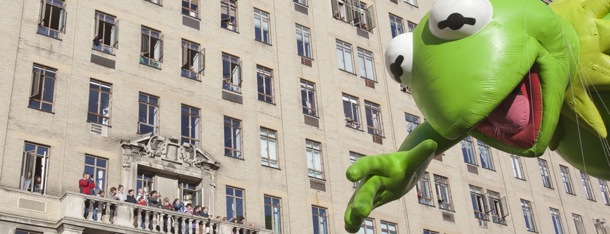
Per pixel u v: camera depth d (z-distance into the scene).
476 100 8.41
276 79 33.41
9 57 26.12
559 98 9.16
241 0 34.22
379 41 38.84
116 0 29.98
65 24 28.11
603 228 43.16
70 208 23.66
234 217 28.75
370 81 37.06
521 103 8.94
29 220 23.50
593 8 10.02
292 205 30.67
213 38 32.19
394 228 33.84
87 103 27.16
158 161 27.47
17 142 24.97
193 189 28.45
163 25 30.88
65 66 27.34
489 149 40.59
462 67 8.59
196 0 32.66
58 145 25.75
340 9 38.38
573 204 42.72
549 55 9.16
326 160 32.97
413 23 40.97
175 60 30.48
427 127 10.74
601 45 9.79
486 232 37.34
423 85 8.95
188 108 29.86
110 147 26.80
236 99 31.48
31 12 27.48
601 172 10.70
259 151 30.97
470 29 8.71
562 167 43.75
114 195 24.80
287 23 35.38
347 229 9.65
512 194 39.88
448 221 35.94
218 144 29.84
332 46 36.59
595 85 9.80
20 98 25.72
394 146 36.03
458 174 37.97
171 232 24.83
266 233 27.61
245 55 32.88
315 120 33.69
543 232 39.94
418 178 10.24
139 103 28.53
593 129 9.89
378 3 40.03
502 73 8.50
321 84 34.94
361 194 9.56
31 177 24.75
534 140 9.04
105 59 28.47
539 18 9.11
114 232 23.64
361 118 35.66
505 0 9.20
